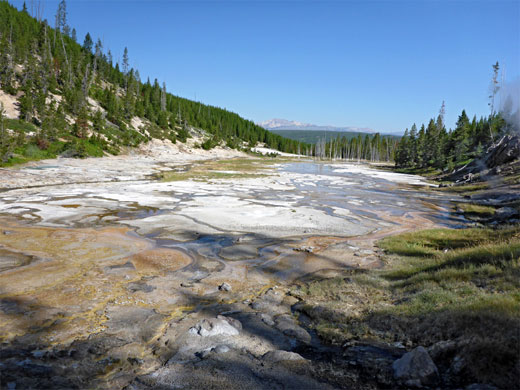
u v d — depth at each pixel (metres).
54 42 107.94
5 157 43.59
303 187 42.47
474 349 5.48
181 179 44.41
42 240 15.38
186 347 6.98
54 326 7.83
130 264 12.71
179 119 128.00
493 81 67.19
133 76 133.00
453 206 30.81
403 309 8.05
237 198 30.12
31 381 5.65
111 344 7.07
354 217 24.00
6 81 69.88
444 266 11.07
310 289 10.51
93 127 77.31
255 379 5.77
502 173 43.81
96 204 24.69
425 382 5.25
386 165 119.50
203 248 15.13
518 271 8.73
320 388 5.46
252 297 10.20
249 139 161.50
